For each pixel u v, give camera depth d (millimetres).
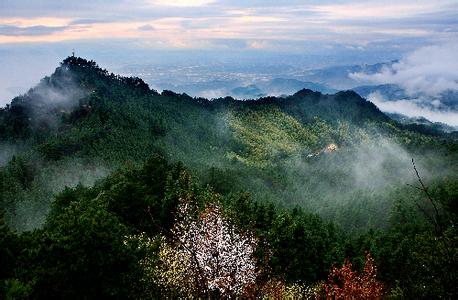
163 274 21500
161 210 43500
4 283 17688
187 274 20375
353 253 51719
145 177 54406
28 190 101250
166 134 163000
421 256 16766
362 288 21375
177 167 62875
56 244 21062
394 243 56719
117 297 20984
